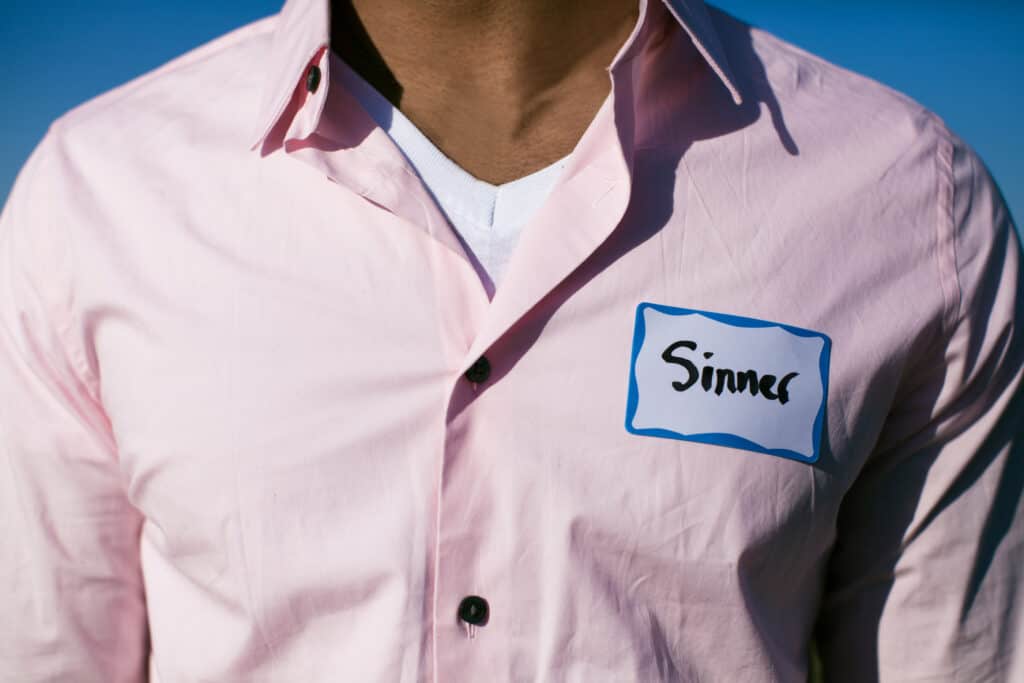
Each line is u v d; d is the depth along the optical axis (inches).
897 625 51.4
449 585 45.4
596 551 45.8
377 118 49.8
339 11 51.2
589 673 45.5
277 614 46.6
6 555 52.2
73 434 51.4
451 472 45.4
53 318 50.7
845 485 48.4
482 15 47.7
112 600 53.1
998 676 50.9
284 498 46.2
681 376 46.4
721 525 46.1
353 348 46.5
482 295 46.7
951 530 50.0
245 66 53.5
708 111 50.4
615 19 49.3
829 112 51.4
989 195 51.6
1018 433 50.6
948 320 48.9
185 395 47.5
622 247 47.3
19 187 53.1
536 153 49.5
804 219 48.6
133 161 51.1
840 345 47.6
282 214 48.4
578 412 45.8
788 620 49.5
